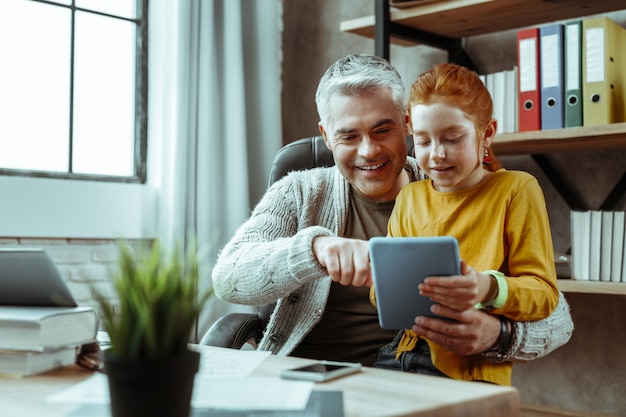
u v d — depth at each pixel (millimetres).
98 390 915
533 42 2268
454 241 1077
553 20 2527
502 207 1348
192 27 2836
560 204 2545
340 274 1259
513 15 2467
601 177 2453
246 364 1097
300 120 3316
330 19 3236
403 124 1632
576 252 2232
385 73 1606
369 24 2613
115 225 2701
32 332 1049
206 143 2861
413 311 1184
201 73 2877
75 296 2598
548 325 1323
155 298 701
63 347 1093
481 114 1373
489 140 1445
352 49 3150
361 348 1665
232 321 1691
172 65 2805
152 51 2928
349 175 1644
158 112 2898
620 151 2412
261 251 1479
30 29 2682
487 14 2455
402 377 1016
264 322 1747
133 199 2762
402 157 1627
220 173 2939
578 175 2504
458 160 1347
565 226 2531
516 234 1328
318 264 1333
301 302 1655
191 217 2793
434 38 2695
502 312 1250
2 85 2619
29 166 2676
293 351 1692
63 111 2758
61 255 2588
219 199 2926
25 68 2670
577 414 2373
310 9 3303
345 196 1713
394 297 1172
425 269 1117
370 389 932
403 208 1501
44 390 964
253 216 1739
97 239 2678
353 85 1578
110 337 716
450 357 1318
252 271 1460
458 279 1103
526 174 1392
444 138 1350
